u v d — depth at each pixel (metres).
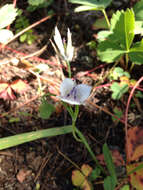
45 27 0.31
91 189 0.21
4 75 0.27
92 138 0.24
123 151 0.24
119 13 0.24
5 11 0.25
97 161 0.22
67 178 0.22
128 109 0.26
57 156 0.23
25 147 0.23
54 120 0.25
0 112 0.25
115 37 0.25
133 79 0.28
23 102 0.26
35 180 0.22
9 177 0.22
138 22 0.26
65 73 0.28
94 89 0.27
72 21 0.32
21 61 0.27
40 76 0.26
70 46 0.19
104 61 0.28
